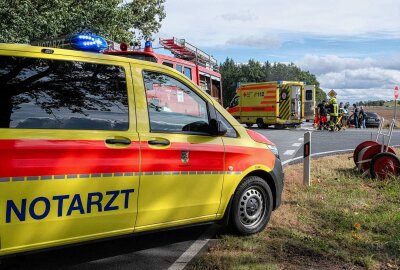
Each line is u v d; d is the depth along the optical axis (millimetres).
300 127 28266
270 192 5293
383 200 6961
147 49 10555
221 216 4855
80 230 3658
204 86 14414
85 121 3756
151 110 4234
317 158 11742
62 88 3703
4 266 4156
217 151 4688
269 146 5414
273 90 26266
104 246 4785
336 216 5914
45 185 3412
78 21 14938
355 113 30641
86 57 3900
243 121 28406
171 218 4316
